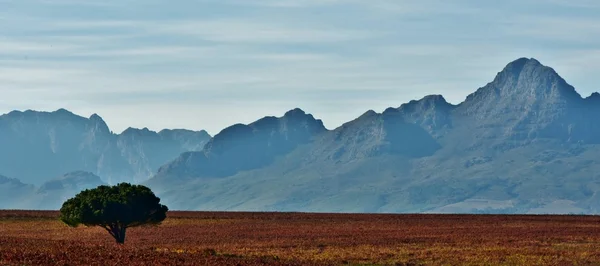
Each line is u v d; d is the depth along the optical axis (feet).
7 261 547.90
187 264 577.43
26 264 536.83
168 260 594.24
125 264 559.79
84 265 545.85
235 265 593.42
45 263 546.67
